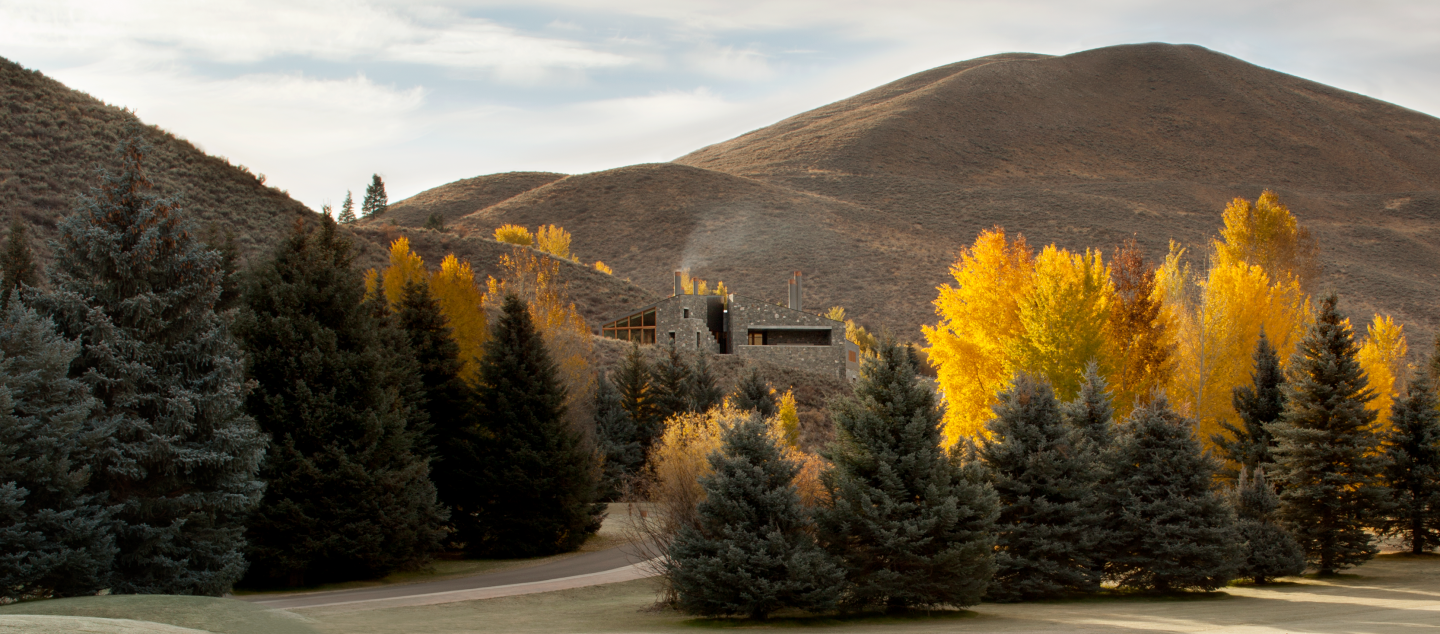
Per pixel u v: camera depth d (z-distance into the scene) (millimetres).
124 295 21312
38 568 17875
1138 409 28609
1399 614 20891
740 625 22016
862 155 193500
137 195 21719
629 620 22625
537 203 165875
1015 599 25828
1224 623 19953
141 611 16875
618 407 56969
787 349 75375
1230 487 37000
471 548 35938
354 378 28203
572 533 36969
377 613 22344
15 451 18188
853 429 24344
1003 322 36062
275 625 17922
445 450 36031
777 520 22953
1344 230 145750
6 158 53094
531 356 36312
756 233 139875
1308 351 34438
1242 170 195125
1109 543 26969
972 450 26344
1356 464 32500
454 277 43938
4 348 18938
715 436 29750
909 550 22688
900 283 117938
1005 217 148000
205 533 21453
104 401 20625
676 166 175625
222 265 27766
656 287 125062
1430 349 86250
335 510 26938
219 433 21281
